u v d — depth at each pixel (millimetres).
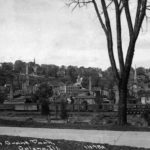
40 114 39250
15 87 122625
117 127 13797
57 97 83250
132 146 9914
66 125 14641
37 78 165750
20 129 13547
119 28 15906
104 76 154875
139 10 15297
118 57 15852
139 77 134750
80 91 132750
